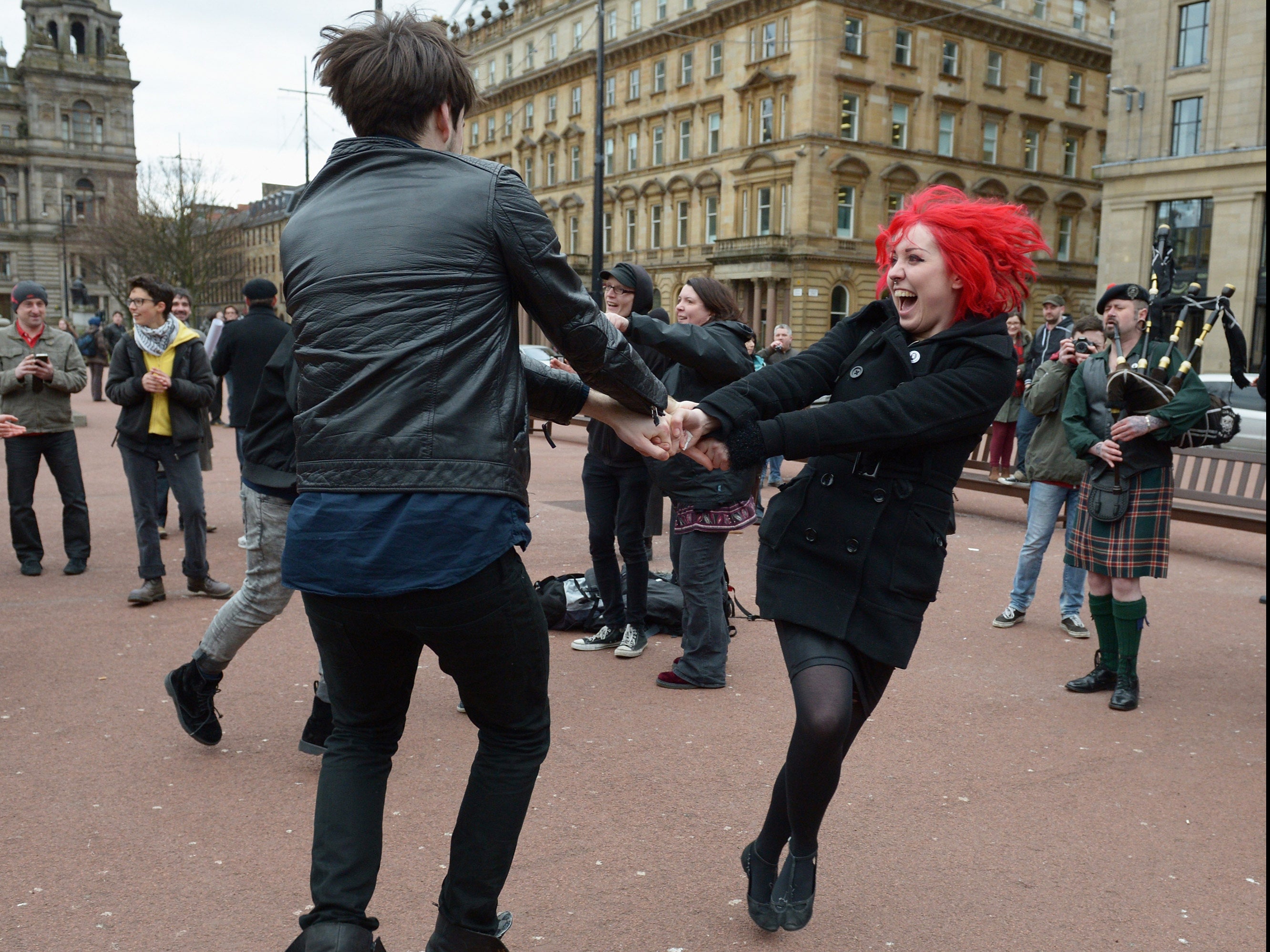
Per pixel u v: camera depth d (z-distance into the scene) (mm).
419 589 1867
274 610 3787
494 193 1968
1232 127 30953
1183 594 7047
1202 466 11008
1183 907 2930
